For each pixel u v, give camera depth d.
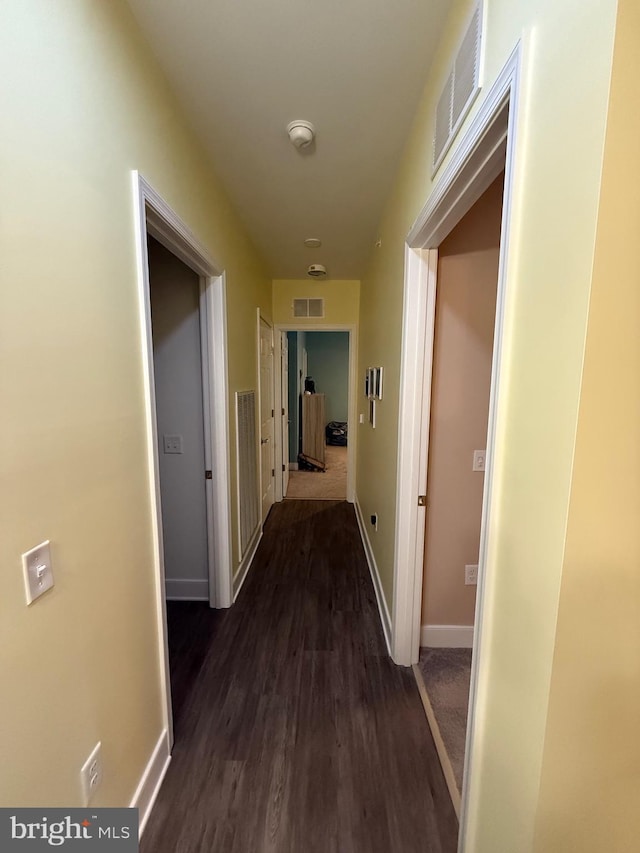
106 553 1.00
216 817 1.19
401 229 1.78
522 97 0.68
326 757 1.38
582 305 0.53
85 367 0.90
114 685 1.04
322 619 2.20
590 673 0.61
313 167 1.86
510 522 0.75
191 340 2.19
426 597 1.92
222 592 2.29
